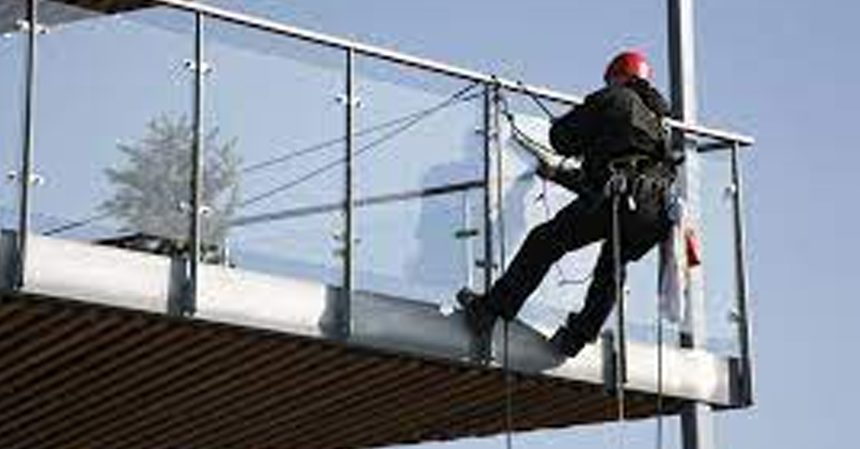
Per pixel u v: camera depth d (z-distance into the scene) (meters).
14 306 11.54
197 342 12.34
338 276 12.33
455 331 12.68
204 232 11.98
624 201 12.09
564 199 13.13
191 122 12.02
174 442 15.50
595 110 12.12
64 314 11.74
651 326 13.35
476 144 12.91
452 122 12.85
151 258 11.70
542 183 13.05
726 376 13.68
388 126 12.62
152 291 11.66
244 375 13.20
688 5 14.18
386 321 12.44
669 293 12.80
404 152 12.66
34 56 11.63
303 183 12.30
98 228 11.66
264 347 12.47
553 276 13.09
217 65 12.16
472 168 12.88
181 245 11.87
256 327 11.95
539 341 12.95
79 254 11.48
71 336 12.23
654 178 12.19
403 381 13.35
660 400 12.95
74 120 11.68
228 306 11.88
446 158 12.81
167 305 11.70
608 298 12.57
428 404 14.08
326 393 13.72
